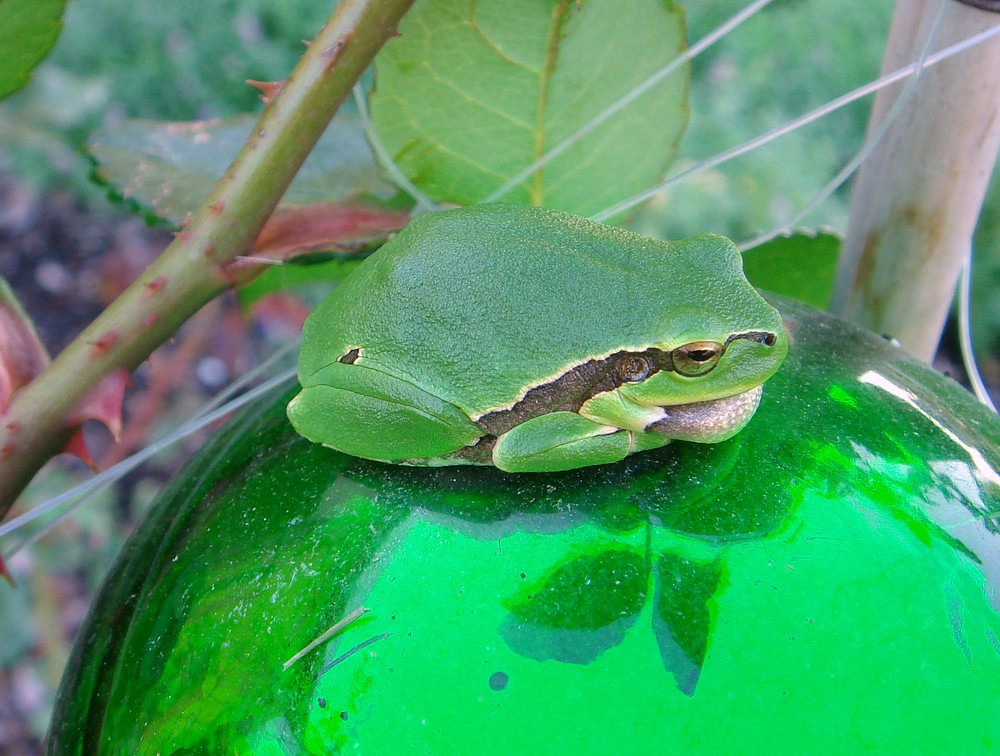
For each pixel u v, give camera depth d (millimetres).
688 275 119
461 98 135
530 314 118
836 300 149
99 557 273
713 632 99
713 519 104
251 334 299
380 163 139
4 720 253
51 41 115
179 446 290
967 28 125
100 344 111
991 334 336
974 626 100
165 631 111
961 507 107
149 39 337
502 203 131
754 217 326
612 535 104
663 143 139
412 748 97
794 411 113
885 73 137
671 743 96
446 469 113
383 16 113
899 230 138
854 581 101
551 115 136
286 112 113
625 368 114
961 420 118
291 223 134
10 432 110
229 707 103
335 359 120
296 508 112
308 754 99
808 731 96
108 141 142
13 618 264
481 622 100
